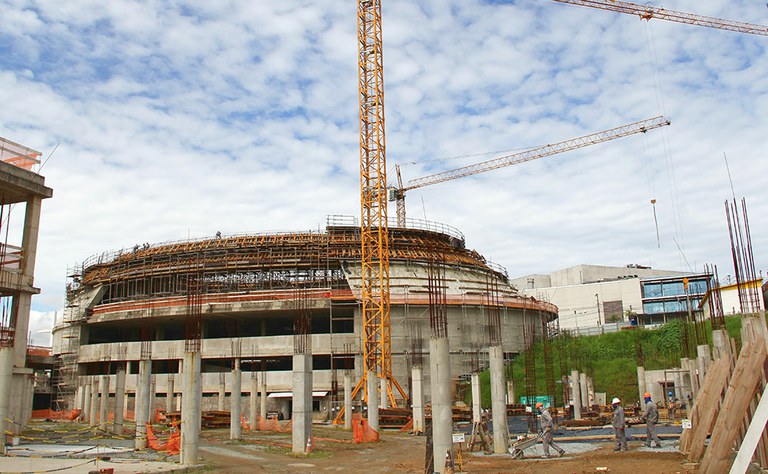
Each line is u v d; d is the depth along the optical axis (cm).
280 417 6950
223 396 6550
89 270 9225
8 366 3069
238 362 7325
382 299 6925
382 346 6738
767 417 1603
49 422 6275
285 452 3269
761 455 1897
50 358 6309
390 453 3256
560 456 2650
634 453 2572
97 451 3145
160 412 6188
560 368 6238
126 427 4919
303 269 7981
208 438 4181
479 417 4391
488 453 2908
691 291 11756
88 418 6494
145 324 8206
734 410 1858
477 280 8444
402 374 7212
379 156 7188
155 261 8250
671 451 2606
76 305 8719
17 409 4247
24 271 4528
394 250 8269
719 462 1848
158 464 2653
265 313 7681
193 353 2748
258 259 7825
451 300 7606
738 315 6712
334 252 7938
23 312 4453
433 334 3334
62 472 2327
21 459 2795
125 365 7900
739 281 2117
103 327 8931
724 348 2300
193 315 4653
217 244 8231
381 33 7394
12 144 4619
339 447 3522
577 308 12681
